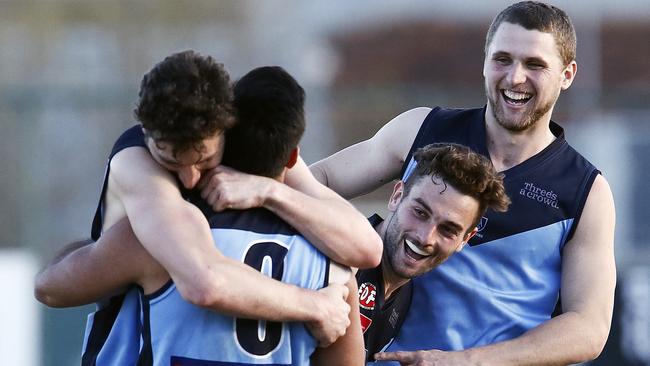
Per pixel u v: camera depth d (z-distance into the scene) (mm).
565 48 14211
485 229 14305
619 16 59812
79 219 34500
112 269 10164
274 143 10188
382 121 35219
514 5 14391
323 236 10477
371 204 32094
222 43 54844
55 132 33688
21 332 27000
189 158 9766
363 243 10641
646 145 33875
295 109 10258
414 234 12445
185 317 10031
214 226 10117
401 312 14039
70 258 10391
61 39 52344
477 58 63219
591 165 14773
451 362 13219
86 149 34656
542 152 14539
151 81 9609
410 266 12625
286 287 10141
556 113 35656
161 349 10047
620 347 26766
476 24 64312
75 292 10328
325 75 60188
